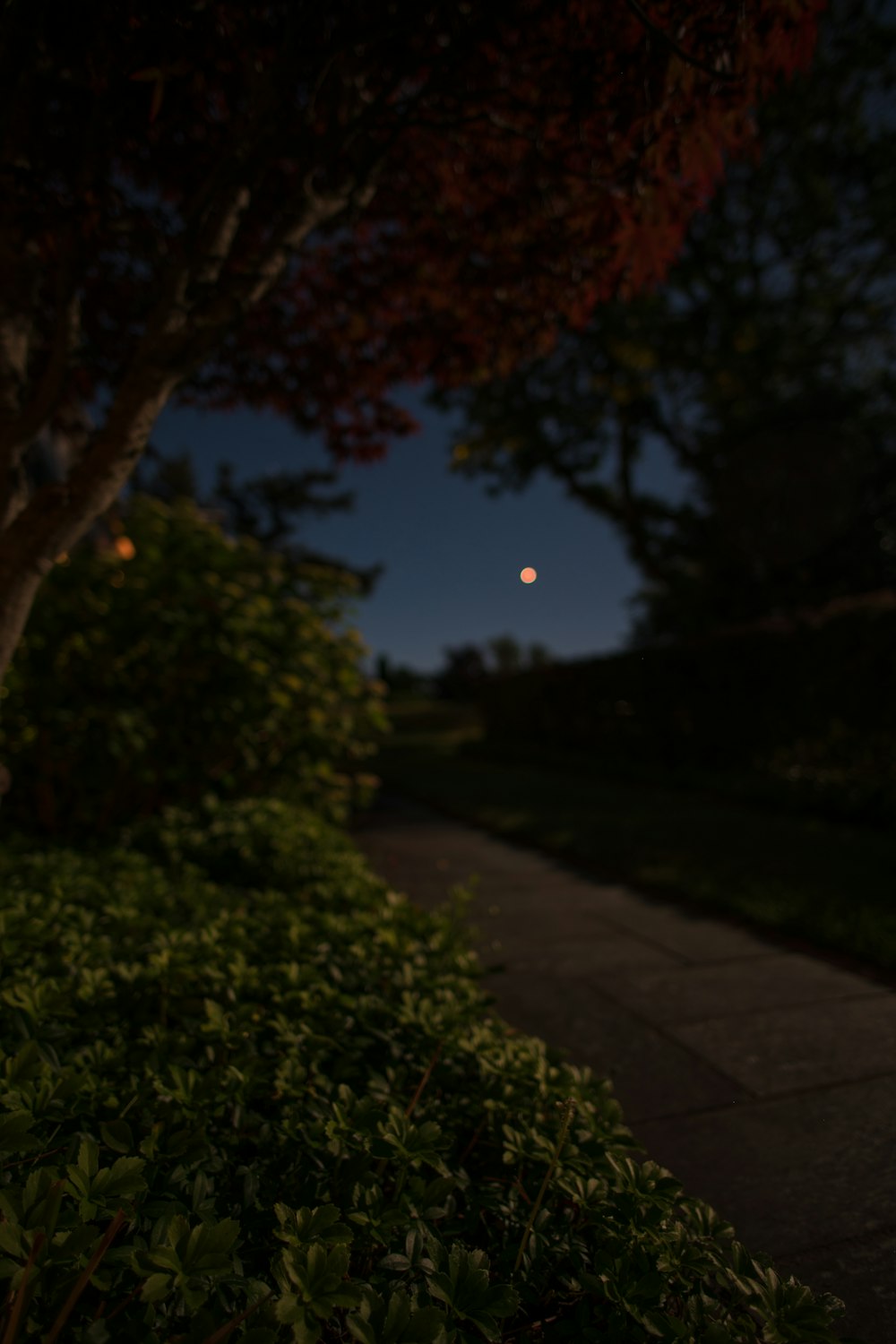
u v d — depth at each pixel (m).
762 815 7.98
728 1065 2.77
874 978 3.57
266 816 5.05
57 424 4.03
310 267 4.25
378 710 6.36
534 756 14.03
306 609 5.98
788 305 17.78
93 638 5.39
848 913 4.36
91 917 2.99
